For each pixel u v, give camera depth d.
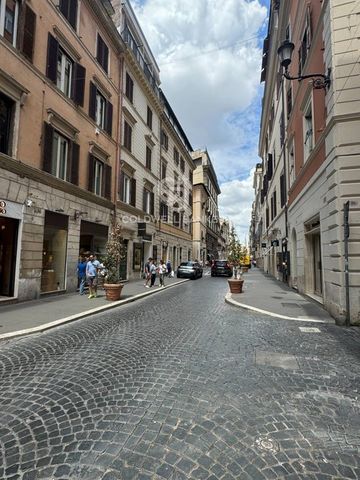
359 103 7.57
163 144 28.14
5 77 9.84
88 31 15.39
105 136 16.95
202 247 48.53
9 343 6.01
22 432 2.88
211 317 8.45
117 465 2.42
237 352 5.26
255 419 3.12
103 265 11.88
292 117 14.84
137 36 22.20
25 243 10.72
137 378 4.12
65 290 13.12
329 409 3.35
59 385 3.91
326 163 8.41
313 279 11.88
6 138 10.30
